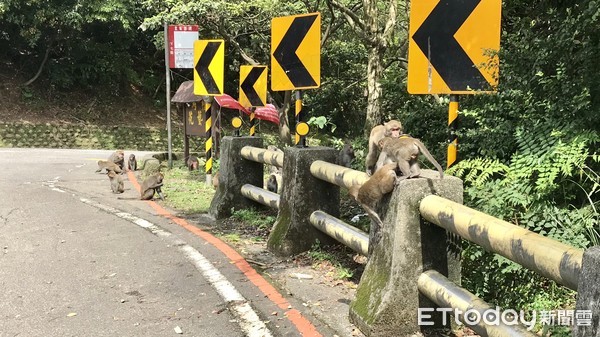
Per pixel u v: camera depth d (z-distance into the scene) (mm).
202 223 7441
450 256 3797
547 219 4305
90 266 5477
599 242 4160
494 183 4809
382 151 3973
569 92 4531
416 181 3691
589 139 4258
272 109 17781
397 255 3689
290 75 5883
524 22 5582
